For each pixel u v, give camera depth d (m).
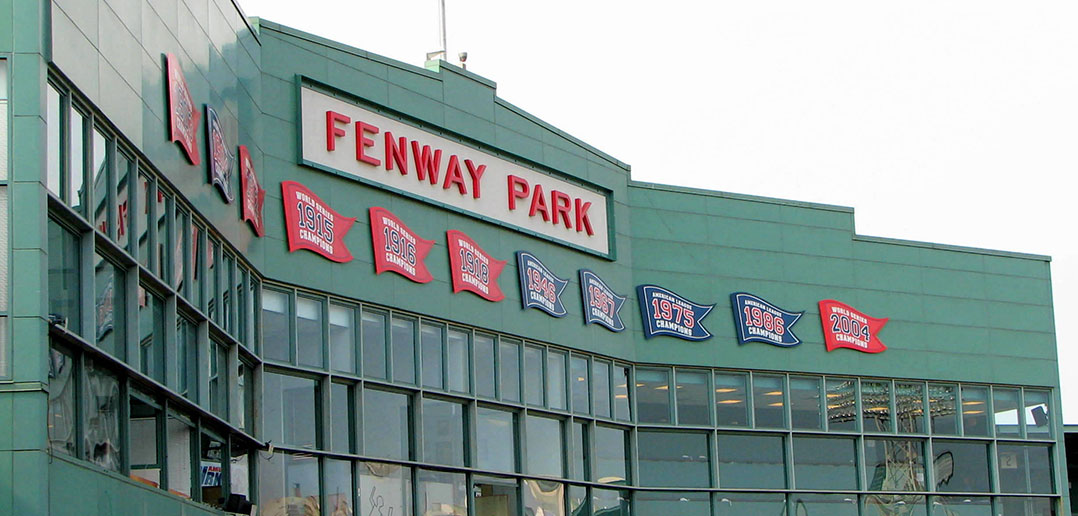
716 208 44.22
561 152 40.50
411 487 34.62
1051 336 49.47
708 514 42.22
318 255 32.91
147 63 24.42
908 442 46.03
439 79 36.97
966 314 47.91
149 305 24.33
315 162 33.19
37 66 19.97
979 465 47.06
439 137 36.75
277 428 31.39
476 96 38.03
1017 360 48.50
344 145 34.06
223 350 29.00
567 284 40.16
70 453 20.55
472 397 36.47
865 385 45.66
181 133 26.00
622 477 41.06
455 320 36.31
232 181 29.55
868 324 45.97
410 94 36.00
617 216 42.25
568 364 39.78
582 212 40.94
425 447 35.22
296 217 32.44
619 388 41.53
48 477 19.23
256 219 31.05
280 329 31.86
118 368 22.39
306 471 31.97
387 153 35.12
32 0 20.14
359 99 34.59
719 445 42.78
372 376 33.97
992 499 47.06
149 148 24.28
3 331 19.34
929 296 47.34
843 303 45.62
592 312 40.66
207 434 27.59
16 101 19.88
